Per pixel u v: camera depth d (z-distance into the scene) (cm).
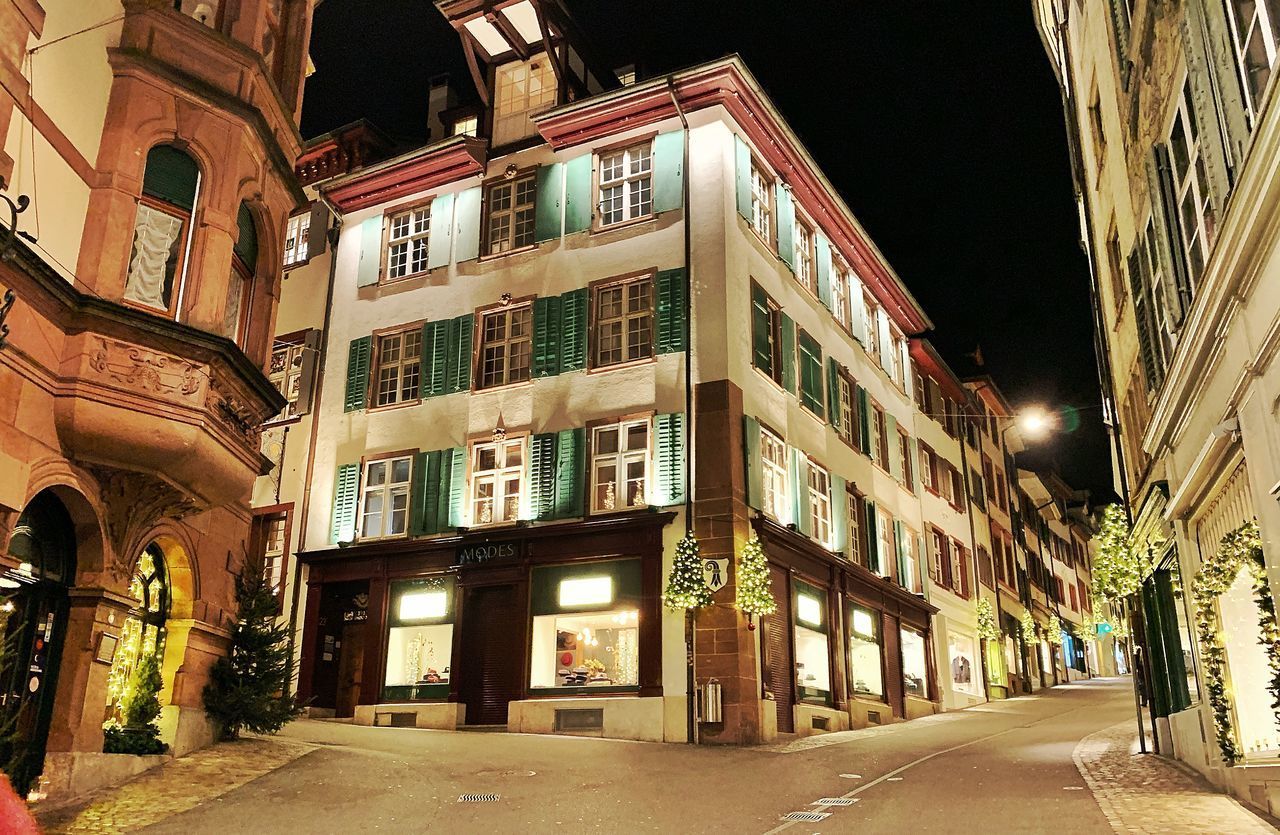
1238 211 801
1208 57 864
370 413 2466
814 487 2405
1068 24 1859
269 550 2511
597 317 2248
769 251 2373
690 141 2270
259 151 1442
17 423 1052
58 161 1152
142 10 1302
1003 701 3356
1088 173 1792
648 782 1322
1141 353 1385
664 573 1981
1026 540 4544
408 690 2183
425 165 2591
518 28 2569
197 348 1223
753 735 1848
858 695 2411
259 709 1470
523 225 2458
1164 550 1411
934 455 3400
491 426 2280
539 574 2109
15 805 1011
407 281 2552
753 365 2180
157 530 1304
